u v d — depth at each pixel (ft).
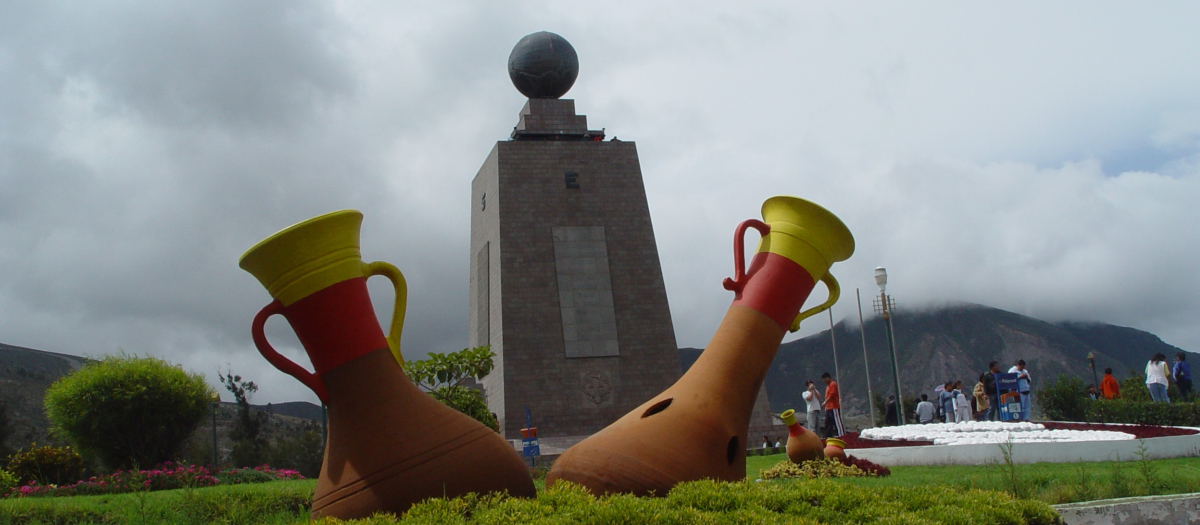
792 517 25.03
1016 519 26.48
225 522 40.93
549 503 26.25
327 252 28.73
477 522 24.98
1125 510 33.06
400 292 30.58
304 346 29.25
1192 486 39.75
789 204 34.47
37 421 164.45
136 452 83.51
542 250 123.13
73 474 78.69
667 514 24.67
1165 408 79.51
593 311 121.60
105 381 82.64
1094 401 87.56
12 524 40.27
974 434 65.10
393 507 27.32
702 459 30.48
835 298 35.99
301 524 28.63
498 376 119.75
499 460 28.50
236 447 148.46
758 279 33.83
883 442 69.05
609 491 29.09
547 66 133.69
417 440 27.99
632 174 128.16
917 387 625.41
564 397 117.70
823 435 81.97
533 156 127.03
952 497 28.09
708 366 32.58
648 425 30.81
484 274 131.34
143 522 39.88
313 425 222.28
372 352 28.84
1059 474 44.98
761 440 122.01
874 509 26.20
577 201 126.00
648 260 124.88
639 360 120.67
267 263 28.50
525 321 119.85
